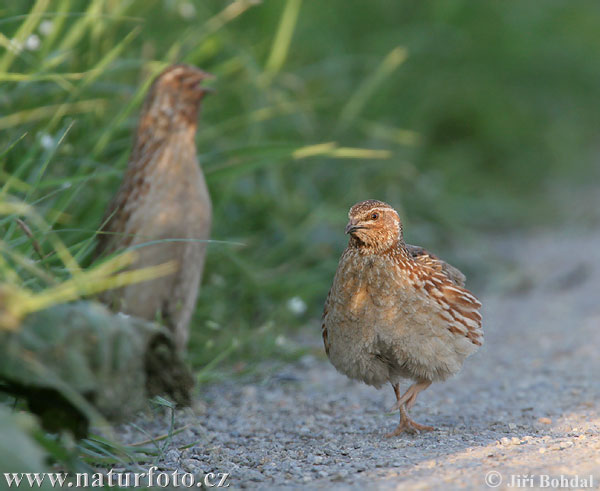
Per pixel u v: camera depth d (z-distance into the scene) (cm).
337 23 2589
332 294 1070
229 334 1429
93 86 1337
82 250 982
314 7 2470
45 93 1245
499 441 944
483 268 2089
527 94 3347
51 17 1295
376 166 2189
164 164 1163
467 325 1061
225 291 1568
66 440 741
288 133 2008
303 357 1473
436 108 2989
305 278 1688
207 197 1200
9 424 653
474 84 3134
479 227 2623
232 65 1666
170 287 1159
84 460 835
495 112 3144
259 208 1775
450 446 954
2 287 670
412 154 2544
